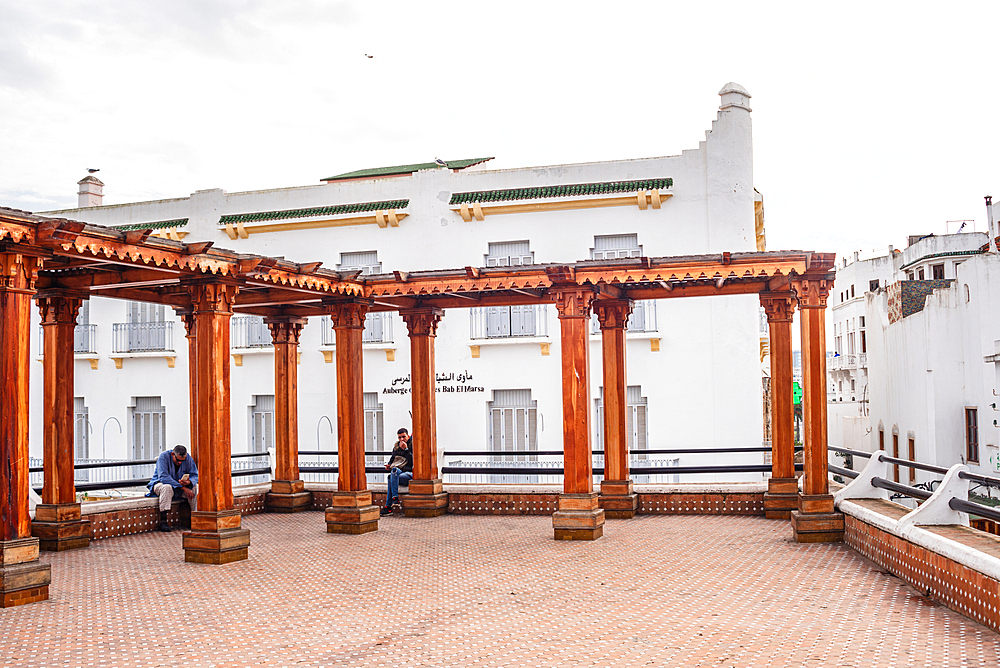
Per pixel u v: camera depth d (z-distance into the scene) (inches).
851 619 275.4
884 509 391.5
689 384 780.0
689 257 424.2
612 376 524.7
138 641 263.4
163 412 915.4
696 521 496.7
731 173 773.3
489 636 265.0
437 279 462.9
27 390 321.1
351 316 486.9
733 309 775.1
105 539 471.8
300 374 870.4
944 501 331.3
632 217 789.2
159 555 420.5
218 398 400.8
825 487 431.2
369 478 831.7
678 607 296.7
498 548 423.2
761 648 245.1
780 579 339.6
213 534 394.9
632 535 451.8
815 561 375.2
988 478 310.0
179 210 919.0
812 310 432.5
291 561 399.5
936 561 301.4
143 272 408.8
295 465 584.1
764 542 424.5
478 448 824.9
